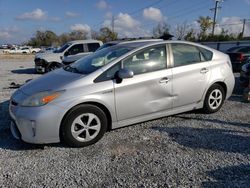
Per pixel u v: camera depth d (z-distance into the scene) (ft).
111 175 11.59
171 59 17.02
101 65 15.46
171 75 16.66
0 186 10.91
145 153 13.55
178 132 16.16
